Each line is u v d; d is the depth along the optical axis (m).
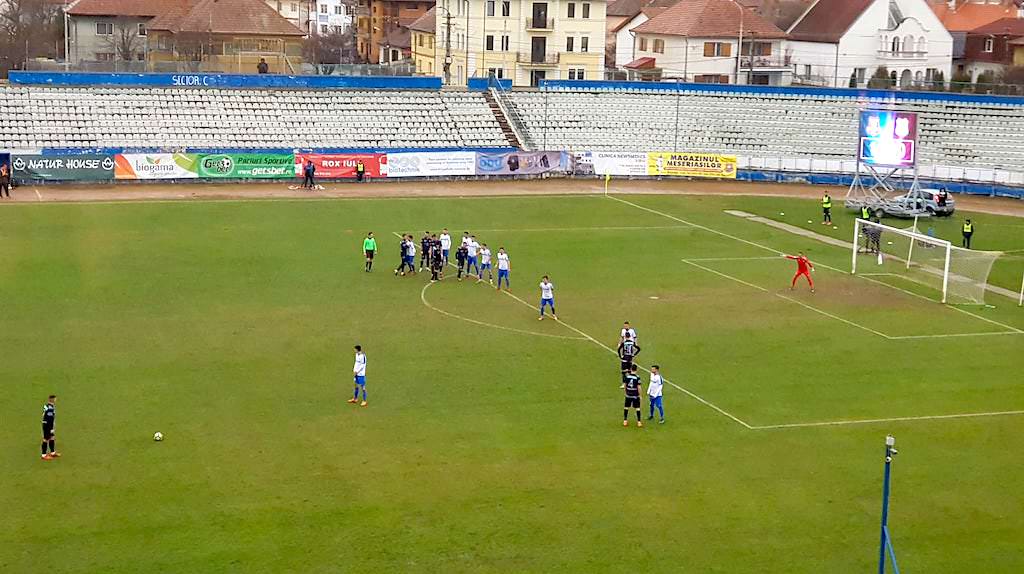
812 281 67.44
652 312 59.44
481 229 80.31
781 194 101.88
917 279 68.75
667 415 44.09
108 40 157.25
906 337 56.06
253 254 69.75
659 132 113.56
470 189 98.06
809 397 46.69
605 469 38.62
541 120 112.44
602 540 33.38
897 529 34.69
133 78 103.88
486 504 35.59
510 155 104.06
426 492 36.34
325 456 39.00
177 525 33.50
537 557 32.25
